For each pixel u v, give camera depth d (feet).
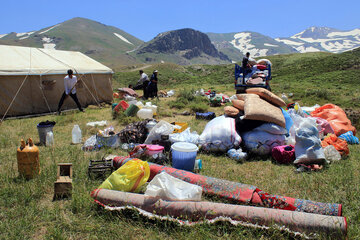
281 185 14.90
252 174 16.63
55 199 12.97
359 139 25.41
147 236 10.36
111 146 21.17
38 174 15.15
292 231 10.12
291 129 21.76
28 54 41.27
